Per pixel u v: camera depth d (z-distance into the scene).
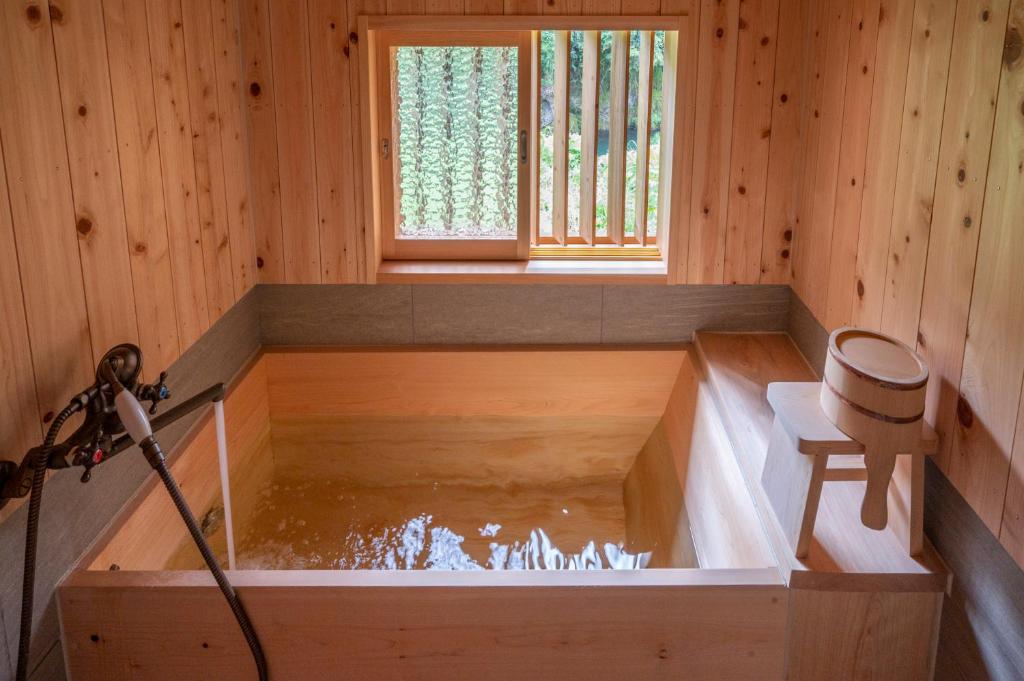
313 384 3.27
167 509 2.37
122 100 2.15
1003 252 1.68
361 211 3.17
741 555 2.21
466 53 3.16
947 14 1.94
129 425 1.75
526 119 3.20
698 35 2.99
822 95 2.83
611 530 3.02
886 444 1.82
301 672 1.95
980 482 1.75
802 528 1.90
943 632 1.88
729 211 3.16
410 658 1.94
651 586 1.88
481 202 3.34
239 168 3.02
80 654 1.95
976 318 1.79
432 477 3.29
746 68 3.02
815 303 2.91
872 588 1.86
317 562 2.75
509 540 2.92
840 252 2.65
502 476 3.29
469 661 1.94
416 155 3.29
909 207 2.13
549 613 1.90
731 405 2.64
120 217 2.14
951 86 1.92
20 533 1.77
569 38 3.27
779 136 3.08
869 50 2.41
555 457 3.31
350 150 3.11
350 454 3.30
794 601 1.89
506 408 3.29
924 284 2.04
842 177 2.63
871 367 1.86
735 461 2.43
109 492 2.13
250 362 3.15
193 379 2.64
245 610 1.89
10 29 1.70
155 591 1.90
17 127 1.72
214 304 2.81
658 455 3.18
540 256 3.44
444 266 3.30
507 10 2.97
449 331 3.30
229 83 2.91
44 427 1.83
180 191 2.52
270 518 3.01
